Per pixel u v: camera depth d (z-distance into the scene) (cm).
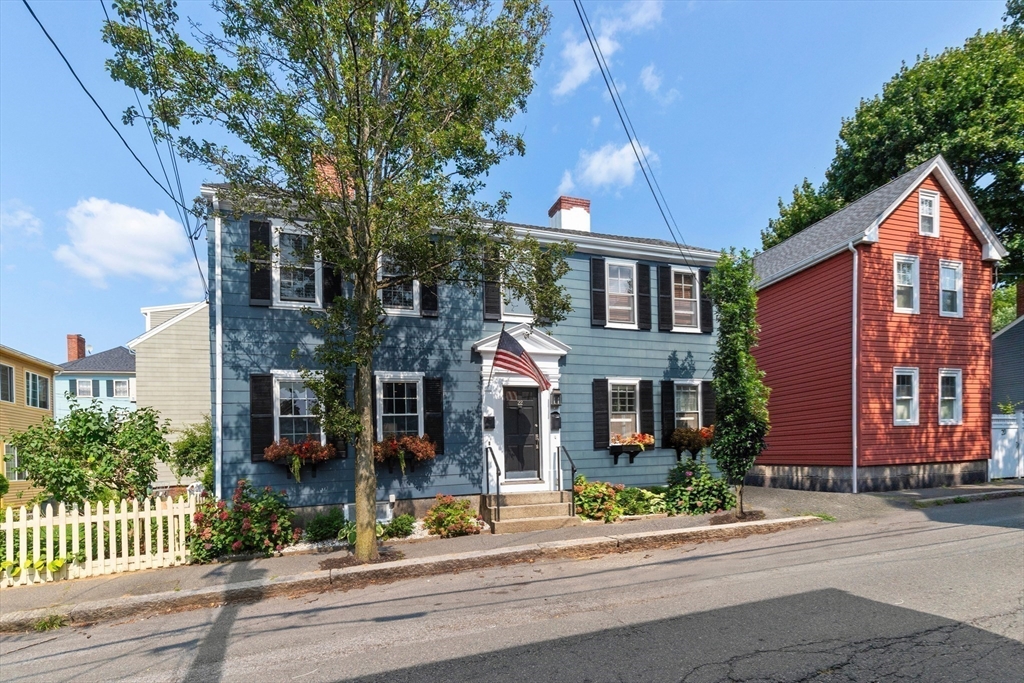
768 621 547
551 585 719
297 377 1056
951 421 1534
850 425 1442
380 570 774
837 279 1511
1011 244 1939
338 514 996
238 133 735
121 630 618
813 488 1558
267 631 588
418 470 1139
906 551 817
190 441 1550
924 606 576
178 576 766
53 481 846
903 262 1532
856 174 2345
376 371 1123
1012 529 945
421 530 1034
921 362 1510
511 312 1261
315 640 552
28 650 567
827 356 1530
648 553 890
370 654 507
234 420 1009
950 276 1587
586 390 1316
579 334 1322
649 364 1395
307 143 731
